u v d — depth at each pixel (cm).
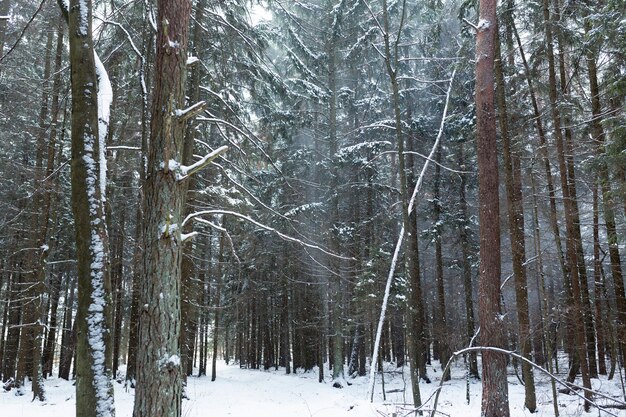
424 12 1609
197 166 485
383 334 2484
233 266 1684
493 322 925
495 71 1345
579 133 1366
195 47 1248
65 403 1385
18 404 1352
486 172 984
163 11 499
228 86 1399
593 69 1255
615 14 980
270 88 1541
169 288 452
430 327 2333
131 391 1512
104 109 590
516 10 1283
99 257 484
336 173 2119
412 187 2088
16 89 1241
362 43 1953
